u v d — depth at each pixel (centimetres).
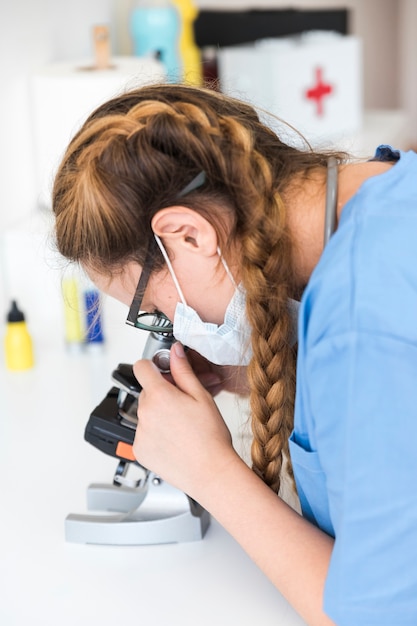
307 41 308
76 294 188
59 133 208
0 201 215
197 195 107
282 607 115
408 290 96
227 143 108
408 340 95
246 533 110
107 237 109
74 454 154
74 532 130
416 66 409
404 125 360
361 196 103
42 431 162
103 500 137
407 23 405
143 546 129
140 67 223
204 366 142
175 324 118
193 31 321
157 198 107
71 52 253
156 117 108
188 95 114
